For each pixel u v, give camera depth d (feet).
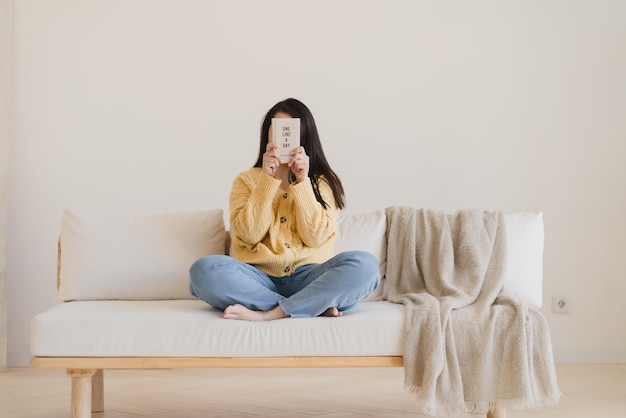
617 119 13.69
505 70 13.61
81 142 13.17
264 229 8.80
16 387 11.25
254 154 13.38
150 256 9.54
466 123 13.60
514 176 13.61
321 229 8.74
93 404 9.59
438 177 13.56
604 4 13.67
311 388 11.17
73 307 8.44
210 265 8.19
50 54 13.14
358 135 13.48
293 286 8.72
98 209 13.17
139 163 13.24
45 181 13.16
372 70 13.51
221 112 13.34
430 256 9.43
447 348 8.00
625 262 13.70
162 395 10.65
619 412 9.89
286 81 13.42
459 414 9.70
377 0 13.52
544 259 13.65
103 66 13.19
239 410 9.75
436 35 13.58
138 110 13.24
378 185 13.51
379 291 9.71
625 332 13.73
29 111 13.12
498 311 8.20
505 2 13.64
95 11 13.19
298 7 13.43
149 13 13.25
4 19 12.92
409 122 13.53
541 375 8.04
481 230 9.36
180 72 13.28
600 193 13.69
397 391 11.02
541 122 13.65
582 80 13.66
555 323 13.65
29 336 13.07
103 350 7.89
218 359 7.91
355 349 7.98
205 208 13.32
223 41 13.34
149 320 7.94
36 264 13.12
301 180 8.78
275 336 7.91
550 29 13.66
